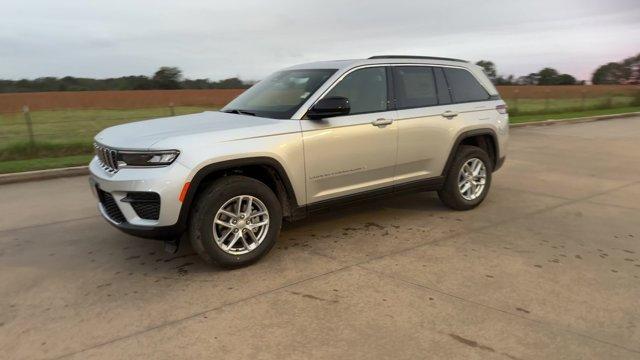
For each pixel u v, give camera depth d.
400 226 5.53
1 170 8.88
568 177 8.41
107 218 4.36
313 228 5.47
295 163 4.48
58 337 3.24
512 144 12.79
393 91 5.29
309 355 2.99
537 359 2.95
